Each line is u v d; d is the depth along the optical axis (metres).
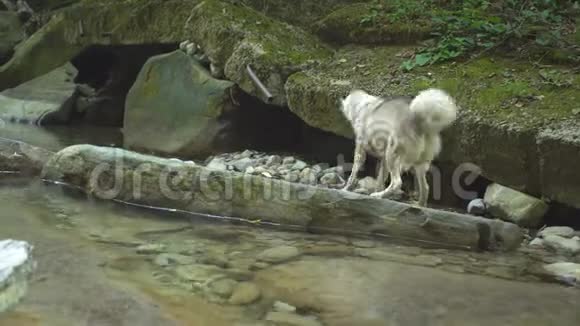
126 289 3.29
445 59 6.04
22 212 4.84
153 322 2.89
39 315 2.91
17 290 3.19
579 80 5.24
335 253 4.06
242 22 7.17
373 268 3.76
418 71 5.96
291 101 6.32
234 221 4.88
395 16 6.96
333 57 6.83
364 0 7.89
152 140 7.59
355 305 3.17
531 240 4.47
